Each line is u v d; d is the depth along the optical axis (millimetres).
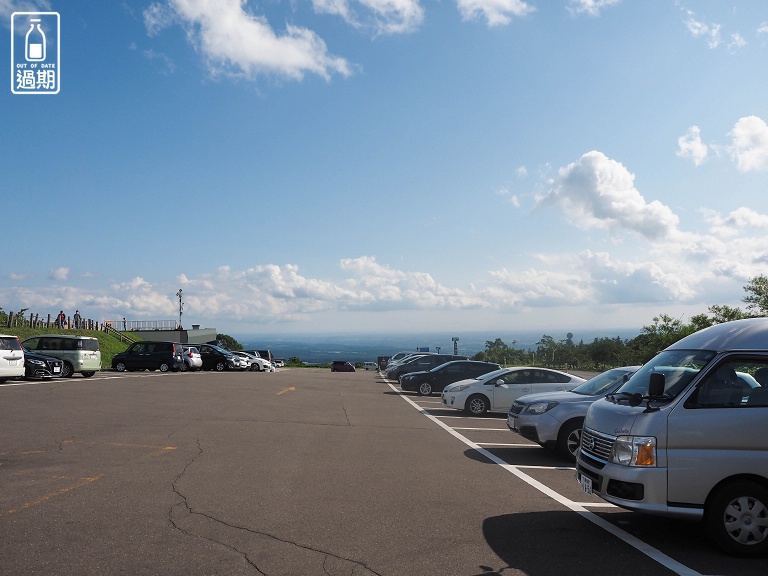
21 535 5582
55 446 10219
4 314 48938
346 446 11219
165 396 18844
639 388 6703
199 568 4867
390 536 5875
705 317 31297
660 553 5625
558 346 56750
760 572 5180
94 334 54062
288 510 6676
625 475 5895
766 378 5973
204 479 8070
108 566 4852
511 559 5328
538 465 10109
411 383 25031
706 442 5805
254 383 26156
